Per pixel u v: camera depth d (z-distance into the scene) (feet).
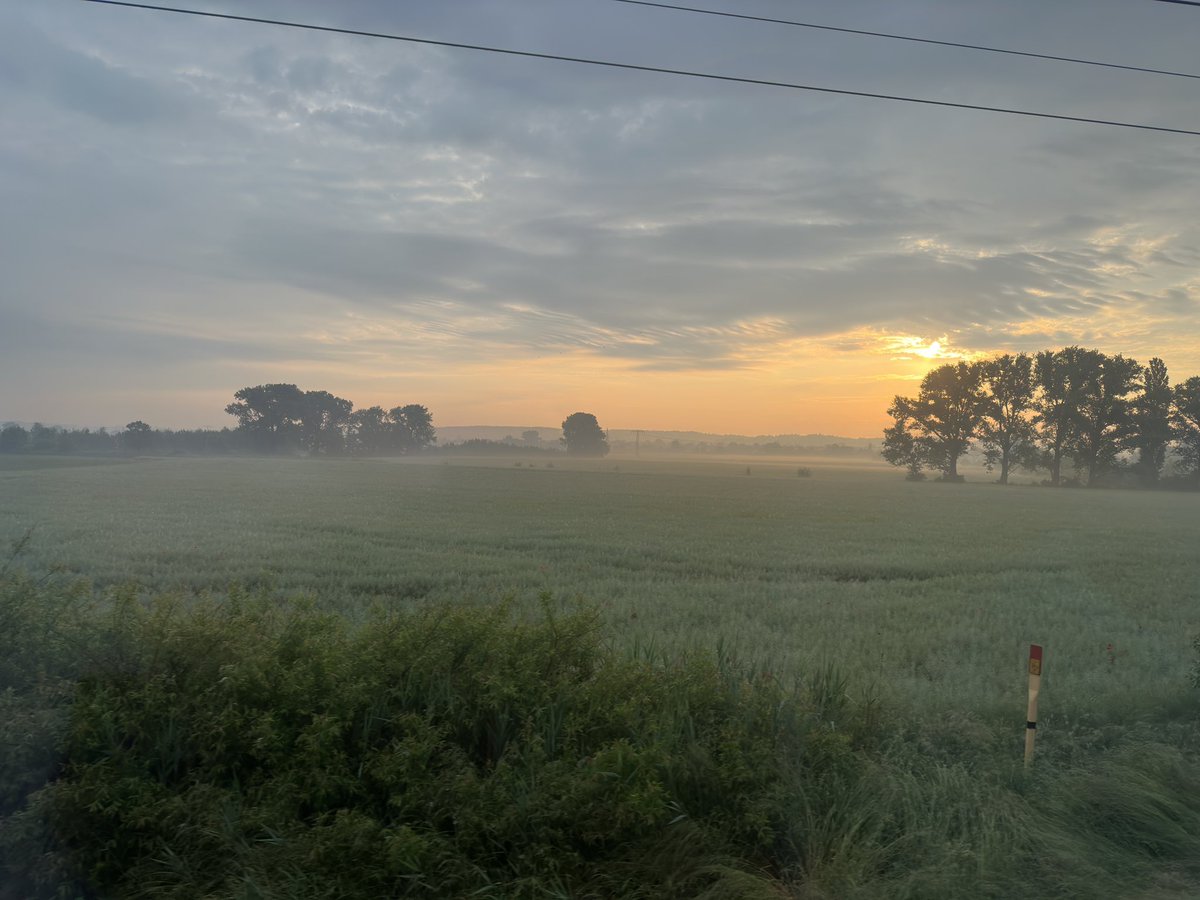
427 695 18.51
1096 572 75.77
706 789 17.85
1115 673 34.68
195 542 82.33
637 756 16.63
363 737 17.40
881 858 16.67
